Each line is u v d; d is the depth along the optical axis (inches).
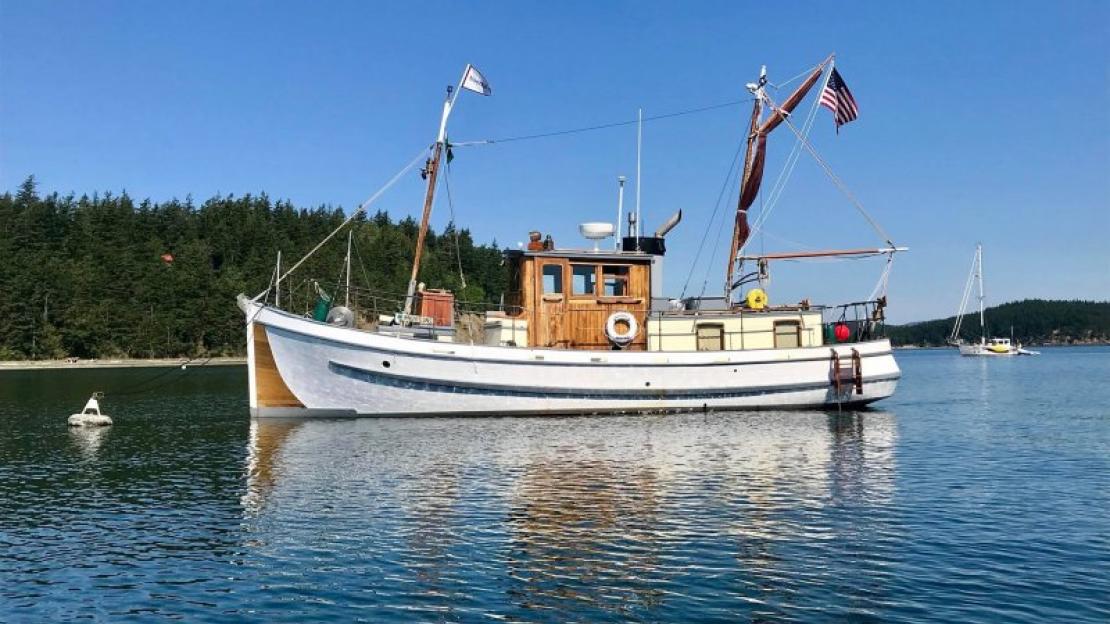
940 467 853.2
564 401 1310.3
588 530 585.0
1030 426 1275.8
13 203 5876.0
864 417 1359.5
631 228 1499.8
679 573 490.0
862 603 439.2
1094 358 5949.8
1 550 541.3
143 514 641.0
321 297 1306.6
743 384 1385.3
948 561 511.8
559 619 419.5
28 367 4106.8
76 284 4596.5
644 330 1401.3
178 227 6284.5
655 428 1160.8
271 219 6875.0
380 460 882.8
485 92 1423.5
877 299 1475.1
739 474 802.8
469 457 900.0
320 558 521.0
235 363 4655.5
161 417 1403.8
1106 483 765.9
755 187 1590.8
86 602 444.1
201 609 433.4
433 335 1323.8
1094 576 481.4
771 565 504.1
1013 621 412.5
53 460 913.5
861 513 637.3
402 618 421.1
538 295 1364.4
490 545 548.4
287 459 895.1
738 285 1587.1
